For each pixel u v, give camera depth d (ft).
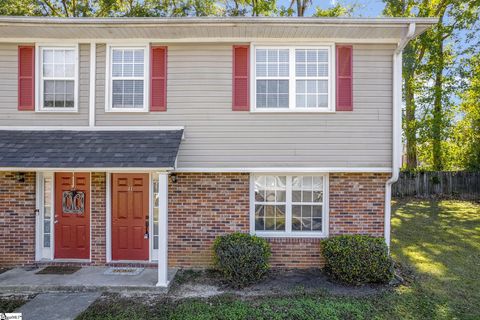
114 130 23.95
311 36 23.52
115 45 24.21
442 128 60.13
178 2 55.52
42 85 24.30
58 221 25.09
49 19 21.70
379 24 21.91
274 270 23.98
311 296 19.34
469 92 62.80
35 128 24.04
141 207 24.98
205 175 24.45
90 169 20.10
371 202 24.38
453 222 40.34
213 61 23.98
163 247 20.44
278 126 23.84
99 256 24.50
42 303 18.74
